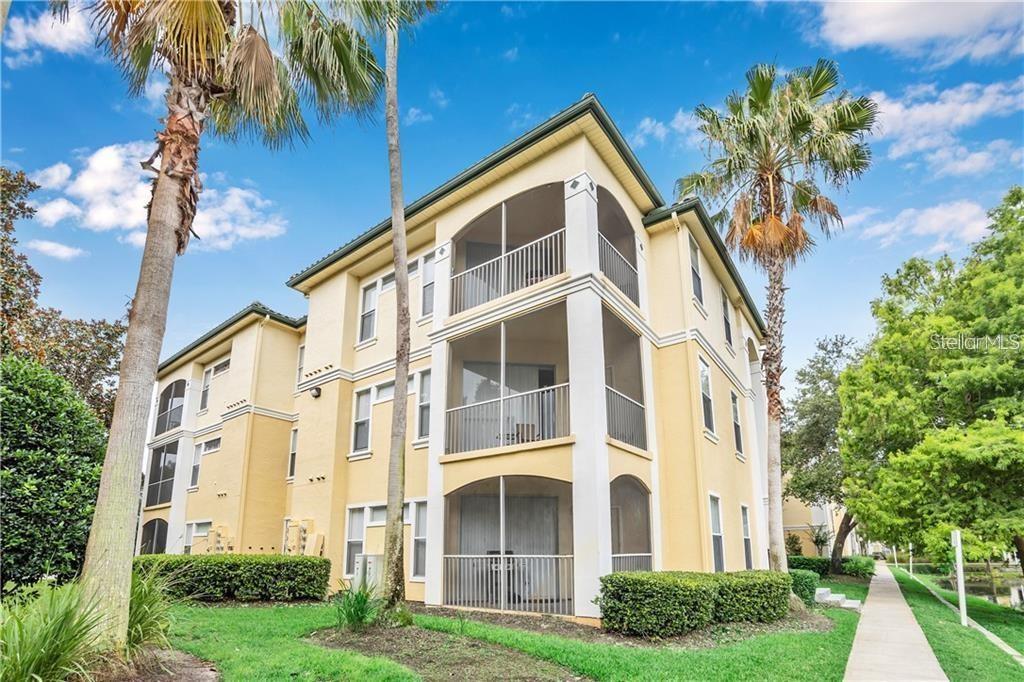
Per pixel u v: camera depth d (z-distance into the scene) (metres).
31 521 6.79
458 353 15.09
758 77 14.99
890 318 21.41
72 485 7.15
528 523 14.09
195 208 7.39
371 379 16.48
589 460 10.63
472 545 13.87
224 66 7.59
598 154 12.87
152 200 7.24
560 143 12.62
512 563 12.17
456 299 14.54
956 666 8.67
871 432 19.94
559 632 9.38
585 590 10.17
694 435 13.26
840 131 14.77
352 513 15.78
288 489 19.03
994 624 14.63
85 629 5.17
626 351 14.31
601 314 11.71
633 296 14.04
